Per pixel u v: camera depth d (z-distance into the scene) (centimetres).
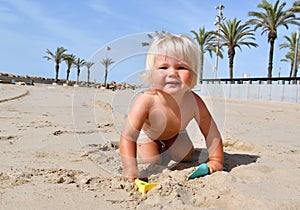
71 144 118
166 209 57
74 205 60
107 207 59
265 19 762
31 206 58
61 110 252
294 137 152
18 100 352
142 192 67
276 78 605
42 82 1512
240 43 902
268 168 87
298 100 534
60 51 1430
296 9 740
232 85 694
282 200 61
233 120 223
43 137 132
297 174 82
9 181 73
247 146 124
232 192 65
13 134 138
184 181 74
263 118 246
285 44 1075
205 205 61
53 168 86
